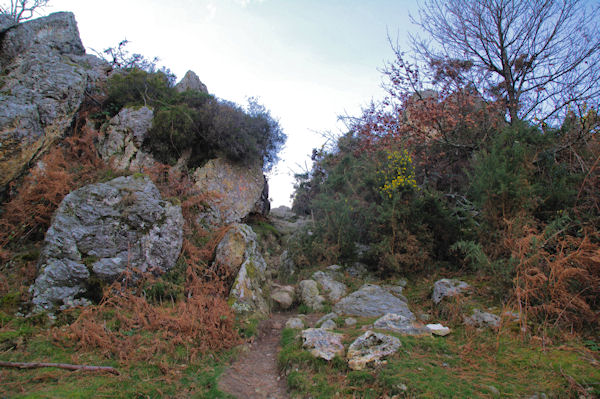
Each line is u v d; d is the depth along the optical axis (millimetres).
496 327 5000
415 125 10547
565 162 7207
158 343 4621
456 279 6691
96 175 7652
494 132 9430
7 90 7676
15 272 5742
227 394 3943
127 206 6453
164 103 10516
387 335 4719
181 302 5715
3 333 4441
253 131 12125
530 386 3689
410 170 8500
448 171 10367
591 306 4969
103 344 4477
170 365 4309
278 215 15445
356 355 4406
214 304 5820
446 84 10539
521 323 4840
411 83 10680
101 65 11961
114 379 3836
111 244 6105
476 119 10156
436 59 10805
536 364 4051
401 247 7828
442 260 7926
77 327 4758
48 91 8031
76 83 8562
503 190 6367
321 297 7254
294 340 5289
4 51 9844
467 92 10164
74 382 3715
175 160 10055
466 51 10688
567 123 7516
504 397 3547
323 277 7906
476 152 9164
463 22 10586
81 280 5656
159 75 11344
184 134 10000
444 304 6035
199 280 6473
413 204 7965
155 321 5090
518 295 4871
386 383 3863
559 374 3816
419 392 3656
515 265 5527
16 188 7062
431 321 5836
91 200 6250
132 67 12984
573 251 5168
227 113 11109
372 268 8328
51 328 4859
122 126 9641
